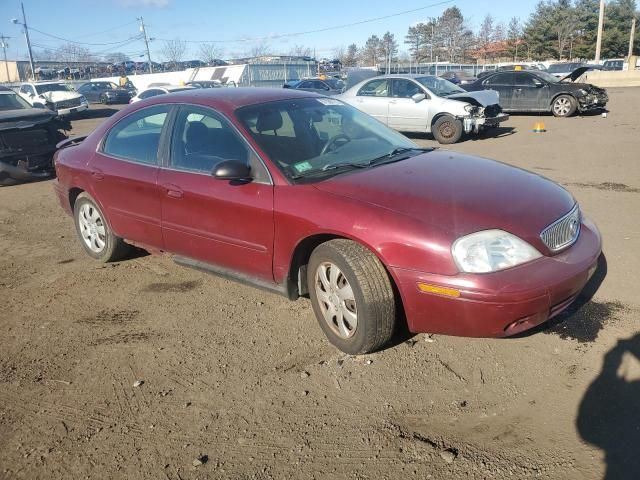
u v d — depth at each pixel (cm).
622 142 1132
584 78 3459
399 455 268
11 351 388
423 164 390
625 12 6362
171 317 426
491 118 1286
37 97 2494
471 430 281
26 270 548
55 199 871
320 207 344
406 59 7912
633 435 269
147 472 268
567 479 246
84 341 397
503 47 7356
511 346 353
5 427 307
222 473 264
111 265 547
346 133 433
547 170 888
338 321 353
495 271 299
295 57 5825
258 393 323
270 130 402
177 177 427
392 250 316
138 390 334
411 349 357
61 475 269
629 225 574
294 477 259
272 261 377
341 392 319
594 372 321
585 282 334
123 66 6962
